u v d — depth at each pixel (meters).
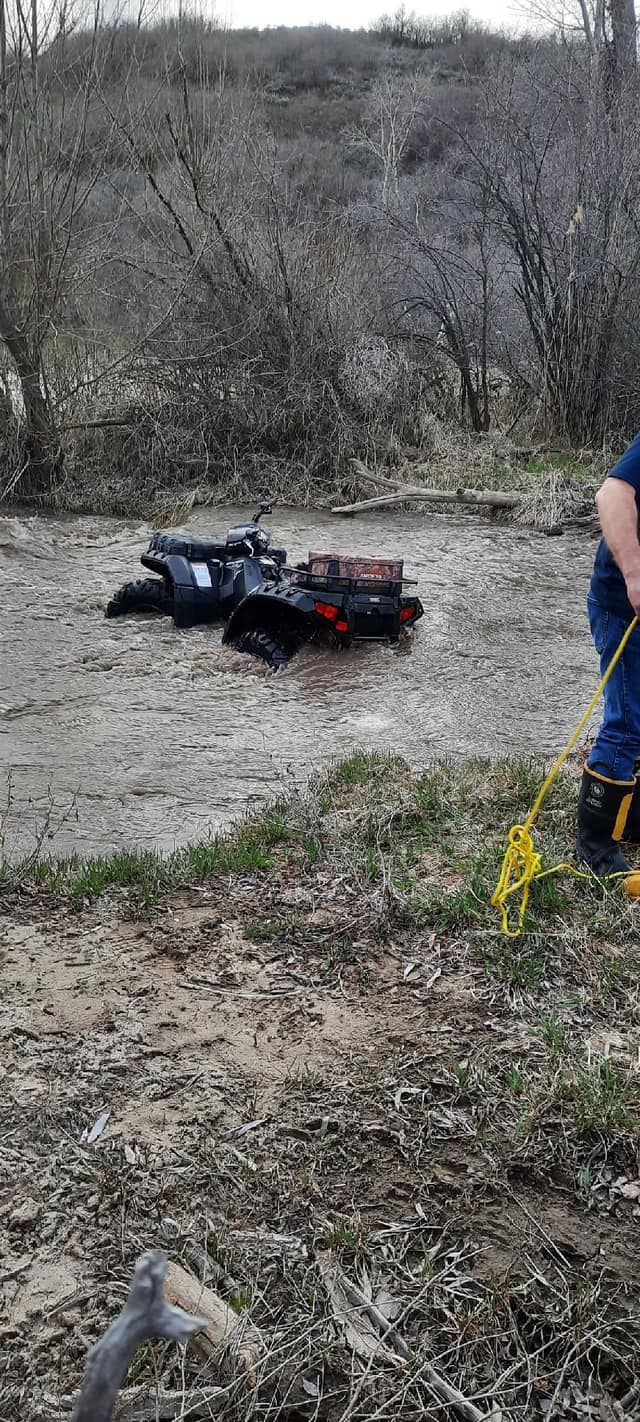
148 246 15.23
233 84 17.42
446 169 19.45
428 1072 3.37
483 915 4.17
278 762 6.21
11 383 13.69
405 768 5.80
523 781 5.38
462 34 37.31
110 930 4.23
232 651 8.09
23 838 5.27
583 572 10.45
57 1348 2.51
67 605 9.27
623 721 4.34
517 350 16.73
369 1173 3.00
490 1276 2.69
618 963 3.91
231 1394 2.40
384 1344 2.52
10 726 6.73
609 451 15.11
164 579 8.93
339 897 4.38
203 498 13.61
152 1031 3.58
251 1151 3.07
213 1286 2.65
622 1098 3.23
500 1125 3.15
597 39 16.98
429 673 7.68
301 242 15.18
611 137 15.46
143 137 15.16
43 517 12.88
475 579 10.12
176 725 6.77
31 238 13.26
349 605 7.86
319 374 14.60
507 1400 2.41
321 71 35.62
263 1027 3.61
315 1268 2.71
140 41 15.55
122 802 5.70
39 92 13.84
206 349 14.65
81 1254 2.75
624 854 4.70
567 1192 2.94
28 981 3.87
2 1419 2.35
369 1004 3.73
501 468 14.30
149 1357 2.48
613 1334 2.55
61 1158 3.04
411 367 15.74
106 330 14.80
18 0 13.18
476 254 17.27
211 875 4.62
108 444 14.34
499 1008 3.69
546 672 7.72
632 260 15.08
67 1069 3.40
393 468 14.36
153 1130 3.14
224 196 15.20
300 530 12.10
